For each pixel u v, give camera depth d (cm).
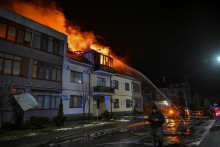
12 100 1293
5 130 1138
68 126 1418
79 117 2022
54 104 1784
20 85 1491
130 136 958
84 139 909
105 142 805
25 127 1309
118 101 2842
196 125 1416
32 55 1641
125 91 3084
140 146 703
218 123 1307
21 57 1556
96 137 959
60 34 1955
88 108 2166
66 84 1930
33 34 1681
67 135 1001
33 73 1627
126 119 2133
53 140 886
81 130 1184
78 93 2067
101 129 1255
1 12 1452
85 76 2220
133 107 3212
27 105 1282
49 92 1750
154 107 652
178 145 700
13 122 1270
